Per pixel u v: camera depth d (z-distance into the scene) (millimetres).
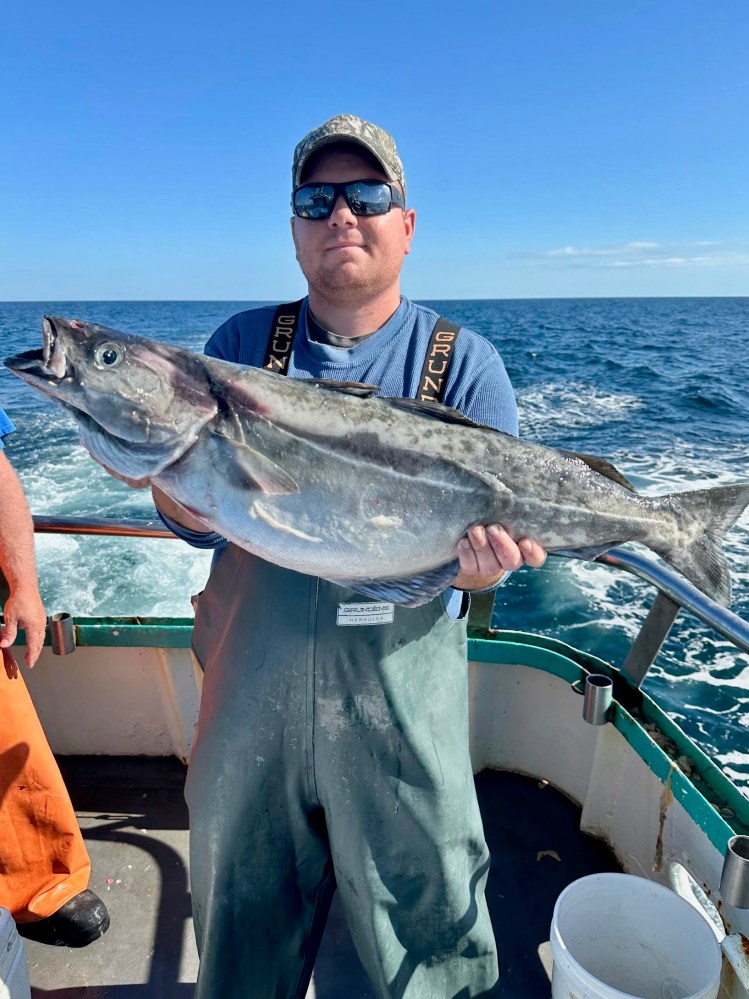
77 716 3217
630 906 2037
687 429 15281
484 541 1918
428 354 2072
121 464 1970
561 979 1806
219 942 1896
